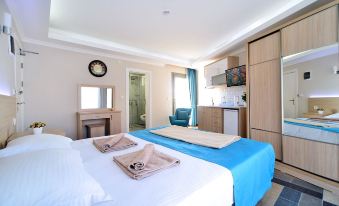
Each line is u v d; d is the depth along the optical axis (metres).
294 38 2.30
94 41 3.65
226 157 1.34
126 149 1.59
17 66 2.59
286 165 2.43
